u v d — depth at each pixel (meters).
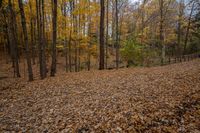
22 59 32.06
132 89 9.30
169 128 5.70
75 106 7.76
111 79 12.34
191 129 5.68
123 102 7.50
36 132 5.98
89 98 8.62
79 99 8.66
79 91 9.96
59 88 10.91
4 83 13.84
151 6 33.03
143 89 9.10
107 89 9.82
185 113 6.63
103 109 7.02
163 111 6.62
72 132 5.71
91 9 21.88
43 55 15.98
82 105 7.76
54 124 6.35
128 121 5.94
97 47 27.89
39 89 11.06
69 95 9.48
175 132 5.52
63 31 21.69
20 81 14.38
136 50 21.98
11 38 19.38
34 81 13.39
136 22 40.78
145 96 8.05
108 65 28.83
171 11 32.34
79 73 16.20
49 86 11.51
